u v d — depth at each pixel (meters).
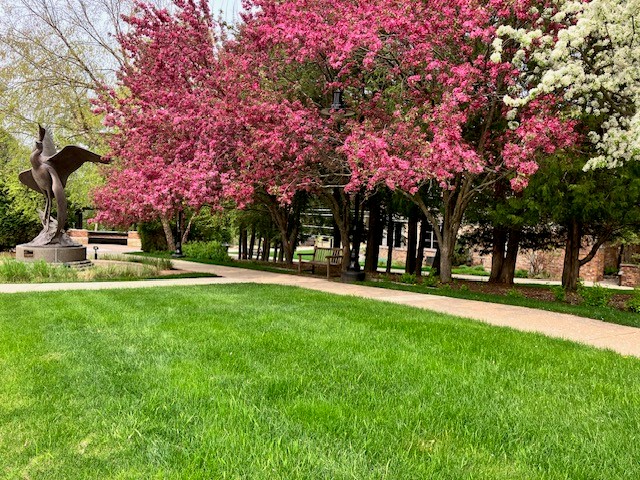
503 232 14.59
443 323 6.48
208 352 4.54
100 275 11.41
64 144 21.81
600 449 2.81
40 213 14.39
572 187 9.55
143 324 5.74
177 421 2.98
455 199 13.02
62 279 10.76
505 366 4.51
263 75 12.45
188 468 2.42
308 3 11.38
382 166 9.07
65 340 4.89
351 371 4.11
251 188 10.57
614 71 8.53
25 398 3.29
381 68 11.70
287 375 3.91
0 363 4.05
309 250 37.31
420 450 2.73
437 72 10.31
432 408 3.35
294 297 8.45
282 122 10.77
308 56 11.52
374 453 2.65
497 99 10.12
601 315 8.40
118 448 2.62
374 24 9.81
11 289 8.90
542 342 5.67
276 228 19.86
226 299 7.90
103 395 3.37
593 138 9.16
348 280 12.42
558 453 2.77
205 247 20.14
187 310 6.75
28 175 14.23
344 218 15.01
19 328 5.39
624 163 9.17
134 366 4.05
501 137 10.18
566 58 8.27
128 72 16.34
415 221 15.69
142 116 12.02
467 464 2.58
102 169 19.05
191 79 13.49
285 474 2.38
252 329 5.57
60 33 20.88
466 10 8.92
